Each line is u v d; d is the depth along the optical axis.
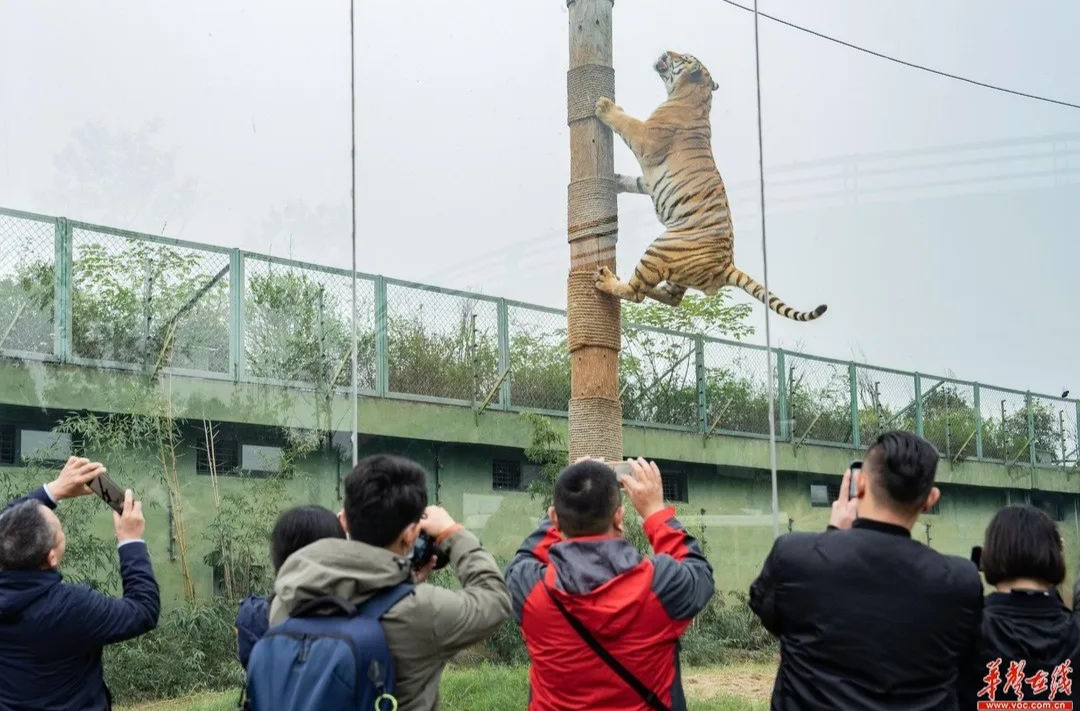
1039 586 2.84
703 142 5.29
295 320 6.44
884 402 5.25
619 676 2.58
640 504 2.91
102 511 6.68
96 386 6.54
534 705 2.74
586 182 5.31
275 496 6.38
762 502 5.20
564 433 5.30
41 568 2.96
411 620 2.36
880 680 2.45
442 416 5.76
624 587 2.59
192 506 6.55
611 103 5.32
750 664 5.17
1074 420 5.34
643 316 5.23
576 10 5.41
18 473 6.26
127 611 3.03
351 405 6.23
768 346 5.22
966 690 2.79
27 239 6.62
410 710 2.37
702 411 5.23
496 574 2.59
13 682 2.88
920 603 2.47
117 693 6.52
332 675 2.18
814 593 2.54
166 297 6.64
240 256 6.57
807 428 5.23
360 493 2.45
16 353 6.39
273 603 2.47
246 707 2.32
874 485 2.60
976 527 5.19
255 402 6.50
